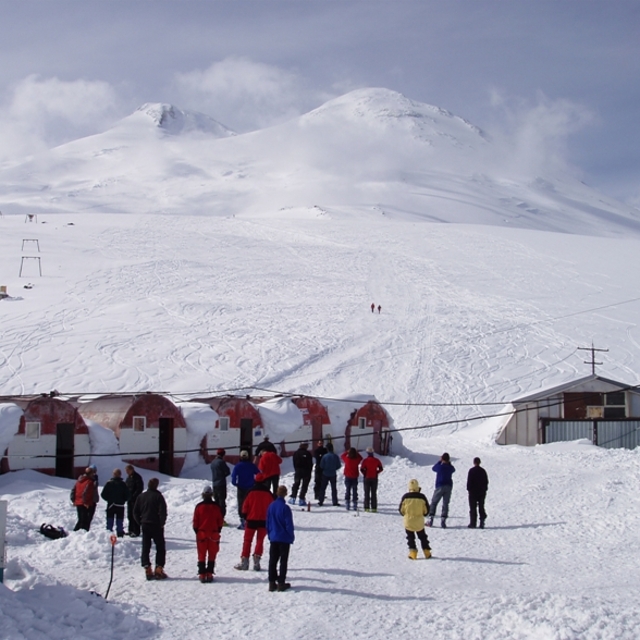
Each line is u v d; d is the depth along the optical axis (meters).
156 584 12.64
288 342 52.94
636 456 29.59
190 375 44.53
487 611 10.41
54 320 55.38
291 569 13.77
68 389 40.56
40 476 23.95
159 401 27.36
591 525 17.84
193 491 21.83
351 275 76.94
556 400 37.00
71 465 25.38
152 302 62.69
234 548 15.71
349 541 16.30
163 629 10.05
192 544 16.11
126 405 27.16
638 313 62.84
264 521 13.80
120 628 9.98
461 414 41.75
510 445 35.53
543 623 9.58
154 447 27.03
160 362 46.75
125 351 48.56
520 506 20.50
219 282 71.94
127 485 16.97
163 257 83.19
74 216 116.19
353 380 45.94
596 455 30.31
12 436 24.12
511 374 47.81
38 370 43.78
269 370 46.62
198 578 13.05
